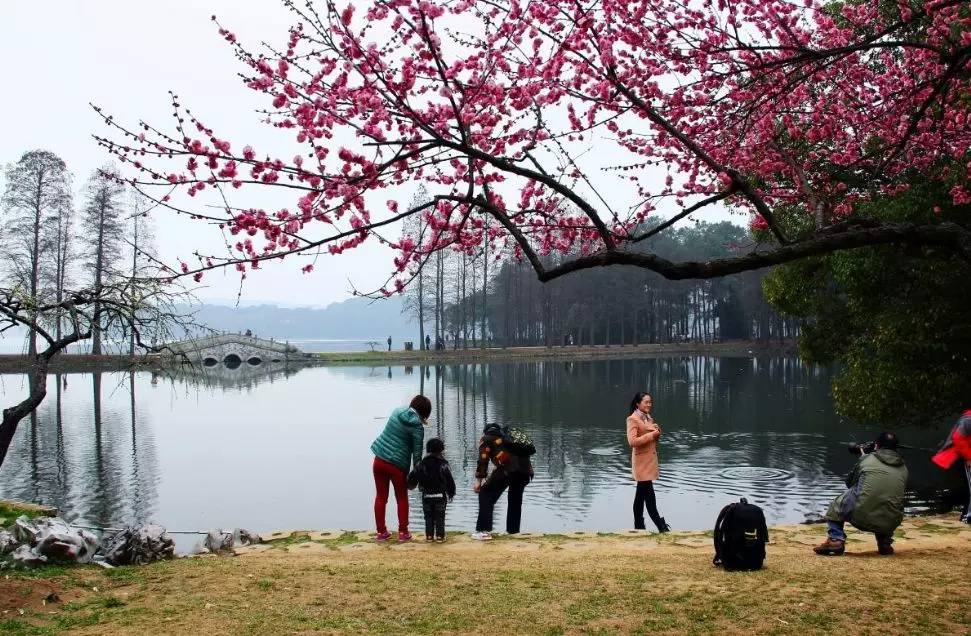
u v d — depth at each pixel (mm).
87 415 35312
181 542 13648
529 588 6992
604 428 30391
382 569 7887
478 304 103938
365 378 57562
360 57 5457
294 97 5551
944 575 7031
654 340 109375
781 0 8180
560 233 7945
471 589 6988
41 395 8227
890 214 14961
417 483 10070
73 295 8383
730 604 6219
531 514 16344
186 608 6441
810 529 10211
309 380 56031
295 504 17953
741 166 8688
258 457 24359
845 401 18344
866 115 9852
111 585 7297
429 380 55125
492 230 7207
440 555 8867
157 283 7340
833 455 23078
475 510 16844
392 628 5875
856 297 18047
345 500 18375
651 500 10789
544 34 6258
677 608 6195
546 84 6547
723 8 7527
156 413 36031
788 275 19969
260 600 6691
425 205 5383
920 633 5418
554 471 21531
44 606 6566
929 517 11055
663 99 8070
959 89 9273
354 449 25875
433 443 10023
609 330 100250
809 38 8906
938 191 14414
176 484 20234
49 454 24859
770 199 9742
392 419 10039
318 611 6336
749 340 101188
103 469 22344
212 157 5234
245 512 17125
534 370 64812
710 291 102812
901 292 18062
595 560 8367
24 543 8422
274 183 5203
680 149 8484
